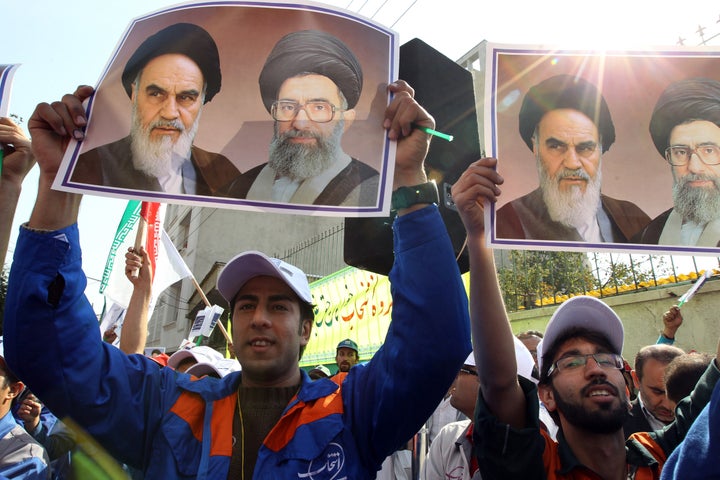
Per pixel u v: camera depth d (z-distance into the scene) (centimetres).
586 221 177
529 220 176
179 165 166
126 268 286
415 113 166
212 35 177
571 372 183
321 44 177
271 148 169
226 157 168
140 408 168
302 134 170
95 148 165
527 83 188
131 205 435
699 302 563
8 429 251
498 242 174
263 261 182
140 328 276
